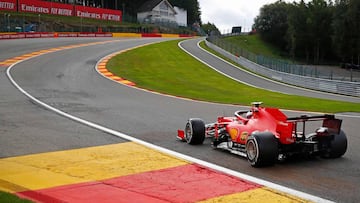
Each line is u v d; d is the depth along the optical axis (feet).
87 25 245.65
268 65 139.64
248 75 123.44
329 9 271.90
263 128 22.91
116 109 45.37
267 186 18.48
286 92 93.86
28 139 28.78
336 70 197.16
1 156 23.97
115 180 19.38
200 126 27.35
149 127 34.42
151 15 375.45
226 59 151.12
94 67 100.07
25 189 18.02
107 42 171.83
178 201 16.52
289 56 294.46
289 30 289.33
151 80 89.04
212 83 98.17
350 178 20.01
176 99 59.06
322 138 23.02
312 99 72.33
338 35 229.25
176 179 19.54
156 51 148.46
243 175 20.25
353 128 35.83
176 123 36.91
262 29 322.55
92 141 28.32
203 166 21.91
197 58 144.56
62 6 244.42
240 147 24.54
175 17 406.82
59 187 18.30
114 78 84.53
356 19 218.38
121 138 29.43
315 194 17.52
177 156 24.12
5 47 129.70
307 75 130.00
